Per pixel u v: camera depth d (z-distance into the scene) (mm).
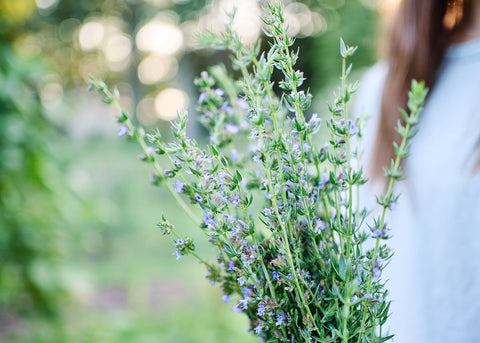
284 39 550
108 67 15344
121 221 5383
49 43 13500
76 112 2348
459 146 867
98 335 2703
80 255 4410
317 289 569
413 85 492
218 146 668
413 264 901
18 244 2223
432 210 885
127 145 7551
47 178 2162
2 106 1946
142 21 14930
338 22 7508
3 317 2807
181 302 3383
